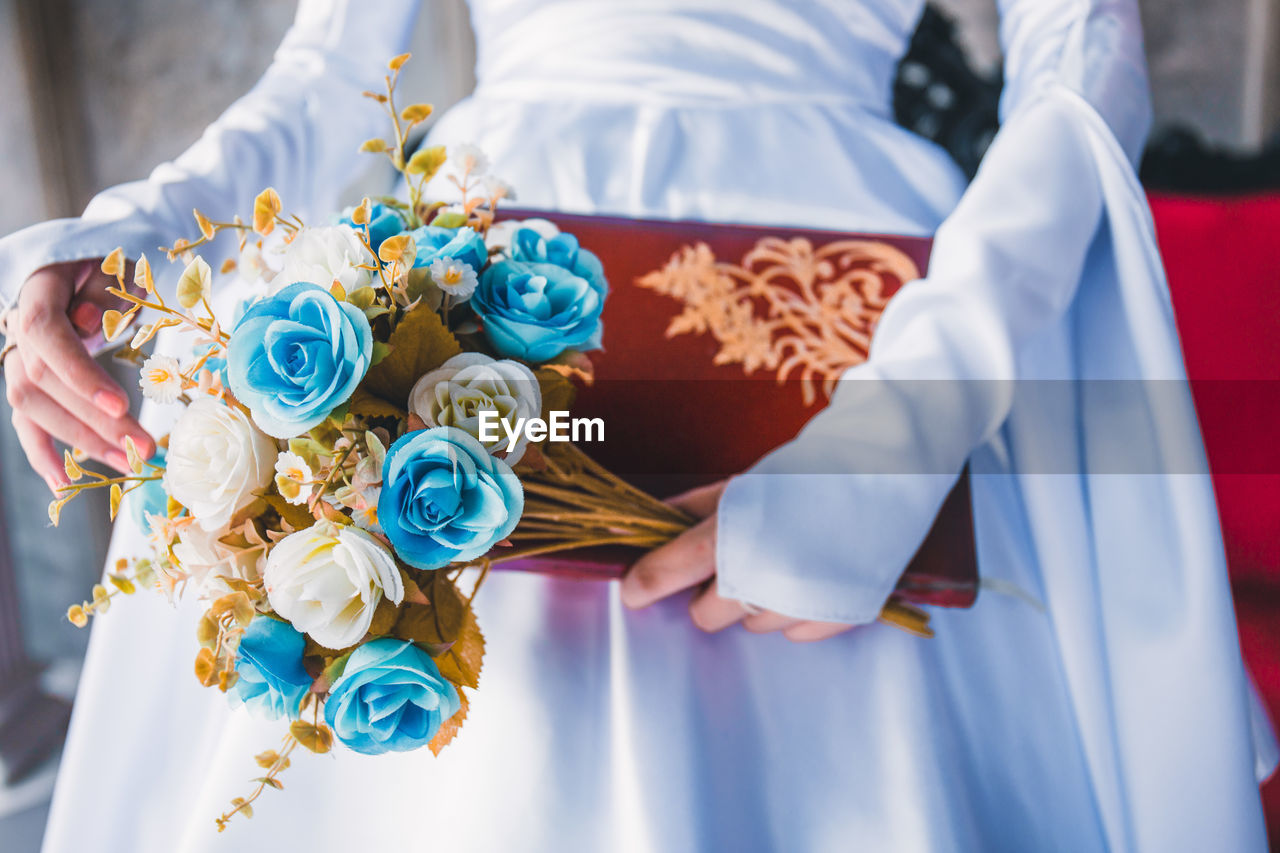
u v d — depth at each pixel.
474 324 0.67
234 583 0.58
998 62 2.09
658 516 0.74
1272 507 1.48
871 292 0.92
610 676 0.74
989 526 0.89
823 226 1.02
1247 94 2.18
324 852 0.71
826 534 0.70
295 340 0.55
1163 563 0.85
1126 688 0.85
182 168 0.95
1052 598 0.88
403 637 0.58
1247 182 1.85
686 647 0.75
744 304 0.90
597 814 0.69
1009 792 0.77
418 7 1.27
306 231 0.63
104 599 0.65
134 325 0.86
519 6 1.15
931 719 0.74
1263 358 1.51
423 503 0.54
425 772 0.72
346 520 0.57
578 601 0.77
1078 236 0.87
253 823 0.71
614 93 1.10
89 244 0.80
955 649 0.81
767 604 0.69
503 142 1.06
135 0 2.17
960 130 2.00
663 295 0.90
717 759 0.72
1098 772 0.84
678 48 1.10
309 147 1.08
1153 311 0.88
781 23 1.10
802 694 0.75
